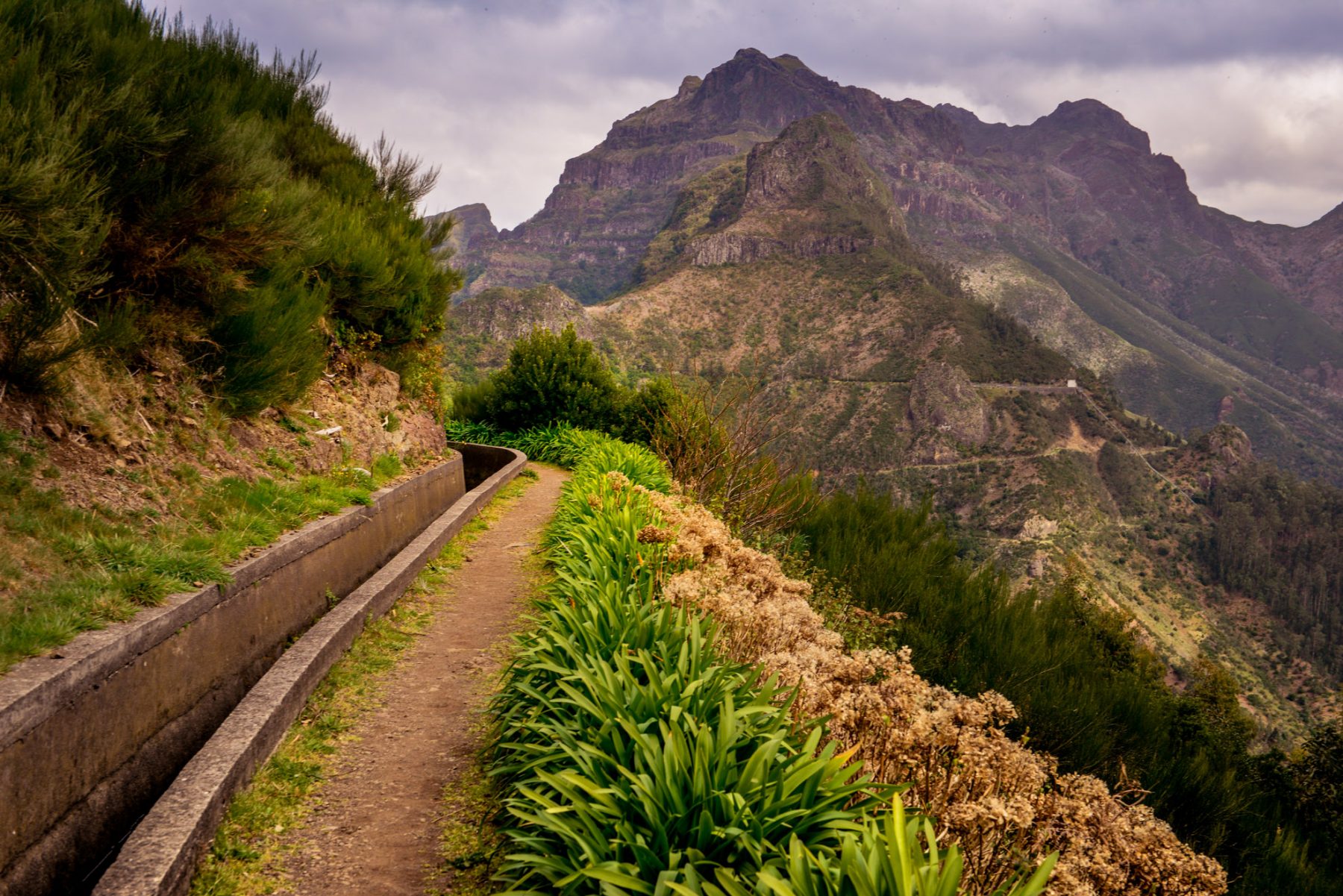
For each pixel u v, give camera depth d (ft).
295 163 33.53
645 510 27.12
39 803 8.14
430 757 13.32
